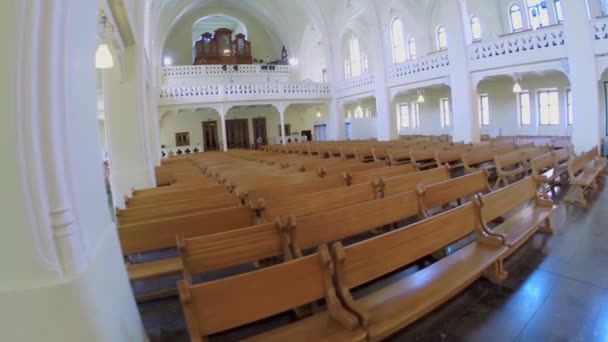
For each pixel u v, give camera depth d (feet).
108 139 23.71
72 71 5.66
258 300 6.14
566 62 31.73
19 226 4.79
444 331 8.33
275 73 81.92
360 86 60.75
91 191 6.36
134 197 15.94
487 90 52.37
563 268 10.96
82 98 6.21
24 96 4.61
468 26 40.70
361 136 71.87
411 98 66.59
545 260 11.61
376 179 15.24
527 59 34.60
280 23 81.76
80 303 5.09
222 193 16.56
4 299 4.79
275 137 84.64
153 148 40.45
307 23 76.02
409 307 7.38
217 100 61.31
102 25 14.98
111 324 5.76
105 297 5.86
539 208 13.98
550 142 35.81
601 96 38.24
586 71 29.86
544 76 44.34
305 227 9.66
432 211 18.54
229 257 8.45
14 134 4.61
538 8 43.83
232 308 5.89
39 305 4.89
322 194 13.55
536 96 45.83
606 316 8.41
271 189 15.52
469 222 10.53
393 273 11.45
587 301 9.09
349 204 14.06
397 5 59.06
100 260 6.02
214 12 86.12
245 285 6.04
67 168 5.21
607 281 10.02
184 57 84.74
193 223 11.28
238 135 81.82
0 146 4.60
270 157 38.09
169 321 9.70
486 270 10.47
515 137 43.47
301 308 9.04
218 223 11.55
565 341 7.66
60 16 4.92
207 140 79.46
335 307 6.79
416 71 47.88
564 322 8.30
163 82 71.92
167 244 11.05
